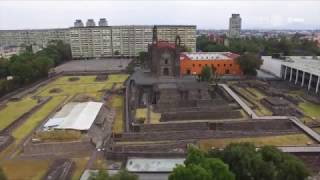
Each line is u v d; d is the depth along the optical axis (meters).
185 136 77.00
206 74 128.25
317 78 118.38
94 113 88.12
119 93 126.25
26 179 60.19
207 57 159.38
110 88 136.12
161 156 66.69
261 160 47.44
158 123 82.69
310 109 99.25
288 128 81.88
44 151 71.19
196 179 40.62
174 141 74.75
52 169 62.75
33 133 82.50
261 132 77.50
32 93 130.62
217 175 42.59
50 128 77.25
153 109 96.94
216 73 145.88
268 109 96.19
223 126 81.50
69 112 89.25
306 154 65.50
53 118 84.88
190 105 98.38
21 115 98.56
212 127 81.62
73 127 76.38
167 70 135.62
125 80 152.50
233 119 86.31
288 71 142.38
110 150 69.44
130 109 97.81
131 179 47.03
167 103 97.44
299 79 134.12
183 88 108.94
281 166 47.44
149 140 76.69
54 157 69.38
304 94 116.75
